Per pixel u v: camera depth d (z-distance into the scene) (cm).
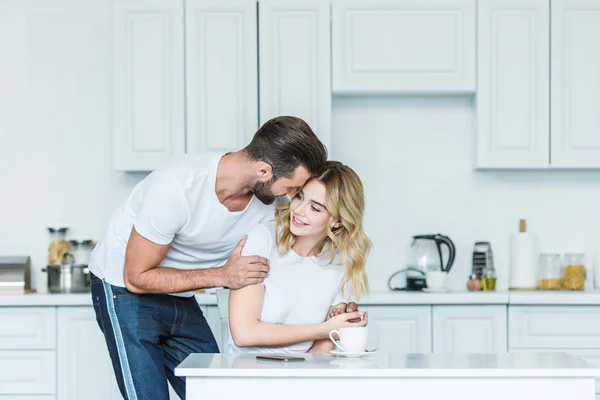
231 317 238
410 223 441
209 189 255
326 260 254
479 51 410
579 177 442
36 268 444
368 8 408
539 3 409
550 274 425
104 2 446
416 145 442
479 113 411
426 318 391
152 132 409
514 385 190
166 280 251
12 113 446
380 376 188
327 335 235
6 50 446
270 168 244
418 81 409
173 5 409
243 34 407
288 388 189
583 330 389
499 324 390
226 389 189
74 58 446
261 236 249
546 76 409
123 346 264
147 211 248
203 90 408
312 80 407
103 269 271
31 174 446
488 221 441
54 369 393
